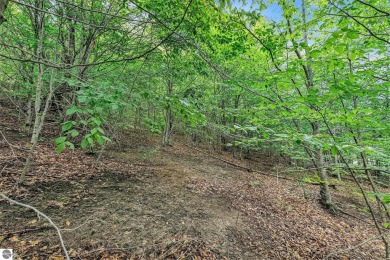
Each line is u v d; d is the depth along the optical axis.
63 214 3.99
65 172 5.79
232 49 5.79
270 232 5.17
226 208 6.03
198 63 5.20
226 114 6.09
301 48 2.38
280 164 15.70
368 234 6.12
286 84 3.39
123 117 8.30
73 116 8.50
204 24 4.15
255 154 20.00
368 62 4.59
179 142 16.56
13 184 4.47
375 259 4.84
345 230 6.16
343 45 2.12
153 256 3.45
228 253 3.99
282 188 9.51
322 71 4.80
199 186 7.42
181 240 4.00
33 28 5.95
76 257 3.10
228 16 3.90
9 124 8.42
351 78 2.87
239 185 8.73
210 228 4.71
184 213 5.12
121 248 3.45
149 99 2.62
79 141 8.48
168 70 6.16
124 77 6.18
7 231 3.26
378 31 4.29
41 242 3.22
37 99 5.02
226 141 19.00
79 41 7.81
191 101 2.74
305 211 7.05
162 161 9.80
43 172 5.40
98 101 2.46
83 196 4.81
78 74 5.20
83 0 6.09
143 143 12.27
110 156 8.39
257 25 4.97
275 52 5.07
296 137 2.28
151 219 4.52
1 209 3.71
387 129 2.80
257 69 6.65
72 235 3.51
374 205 8.78
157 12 4.45
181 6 3.85
